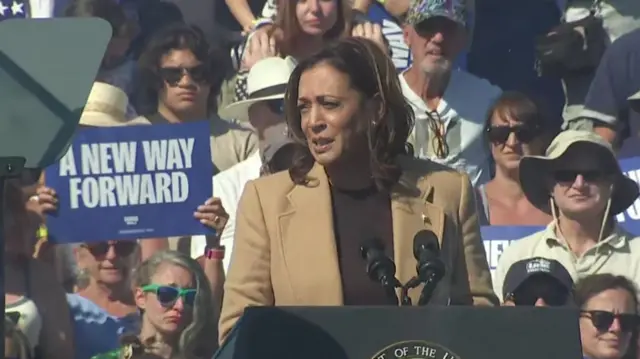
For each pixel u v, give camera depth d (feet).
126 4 76.89
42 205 74.49
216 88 77.36
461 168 77.20
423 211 45.85
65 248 74.59
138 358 73.26
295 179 46.57
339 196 46.16
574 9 79.15
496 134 77.51
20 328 72.54
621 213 76.84
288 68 77.56
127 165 75.82
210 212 75.97
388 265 39.01
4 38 35.68
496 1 79.10
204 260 74.69
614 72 78.54
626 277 74.59
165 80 76.59
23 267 73.67
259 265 45.62
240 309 45.29
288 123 48.08
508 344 32.91
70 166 75.15
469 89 78.54
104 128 75.61
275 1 79.51
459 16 78.79
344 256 45.03
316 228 45.24
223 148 76.59
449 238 45.78
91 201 75.36
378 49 47.14
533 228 77.00
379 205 46.09
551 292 75.36
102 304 74.23
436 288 44.55
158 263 73.87
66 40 35.70
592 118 78.28
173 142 76.28
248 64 77.61
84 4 77.15
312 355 32.78
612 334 74.02
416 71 79.00
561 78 78.43
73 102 35.35
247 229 46.11
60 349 73.15
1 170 34.40
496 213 77.25
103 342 73.82
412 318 33.01
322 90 46.16
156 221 75.61
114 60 76.48
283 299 44.93
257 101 76.95
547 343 32.99
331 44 47.42
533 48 78.84
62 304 73.82
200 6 77.92
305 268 44.70
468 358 32.73
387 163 46.32
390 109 46.73
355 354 32.68
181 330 73.51
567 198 76.54
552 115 78.28
